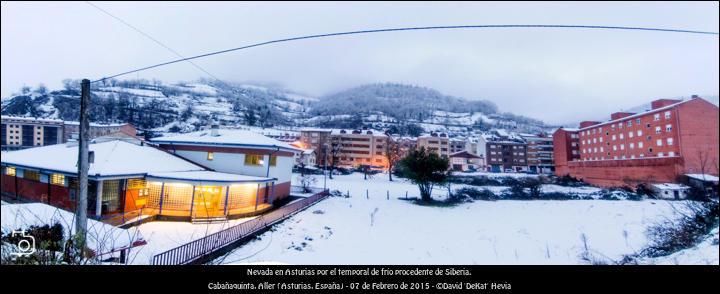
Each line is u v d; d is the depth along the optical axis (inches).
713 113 1721.2
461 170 3034.0
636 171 1824.6
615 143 2213.3
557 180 2241.6
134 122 3609.7
